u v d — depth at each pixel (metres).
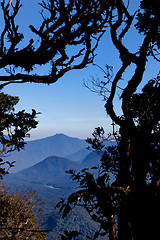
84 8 1.96
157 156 1.46
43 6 1.88
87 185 1.33
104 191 1.31
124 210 1.30
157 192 1.34
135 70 2.01
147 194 1.33
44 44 1.74
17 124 2.07
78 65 2.02
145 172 1.47
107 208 1.29
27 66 1.68
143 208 1.26
